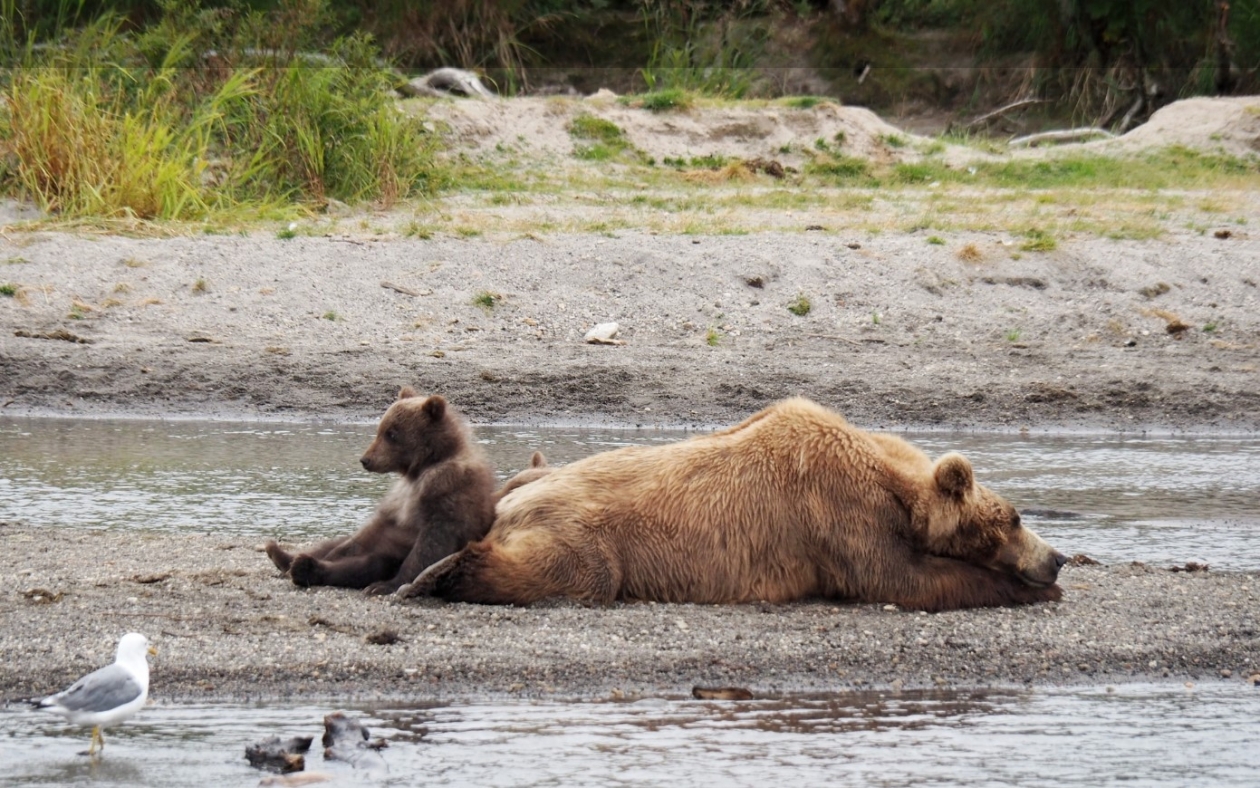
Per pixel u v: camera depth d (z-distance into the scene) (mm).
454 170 47062
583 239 36844
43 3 53000
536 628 13727
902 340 32719
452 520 14617
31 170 37625
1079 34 74750
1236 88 72562
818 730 11977
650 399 28719
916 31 79062
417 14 69562
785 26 78625
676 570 14719
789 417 15344
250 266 34281
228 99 42938
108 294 32656
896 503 14984
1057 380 30391
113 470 22125
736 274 35000
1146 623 14836
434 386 28906
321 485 21375
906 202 46125
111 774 10719
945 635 14156
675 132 53531
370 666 12789
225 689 12359
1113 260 37250
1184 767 11430
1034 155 56250
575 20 75375
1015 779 11102
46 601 14164
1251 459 25344
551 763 11086
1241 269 37531
